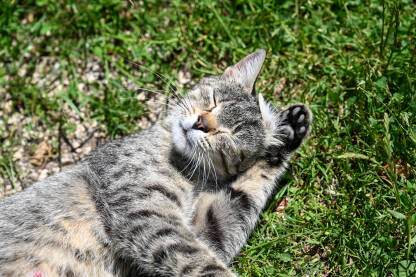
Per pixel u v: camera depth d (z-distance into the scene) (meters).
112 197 0.72
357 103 0.82
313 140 0.83
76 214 0.73
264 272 0.74
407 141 0.78
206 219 0.75
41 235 0.72
